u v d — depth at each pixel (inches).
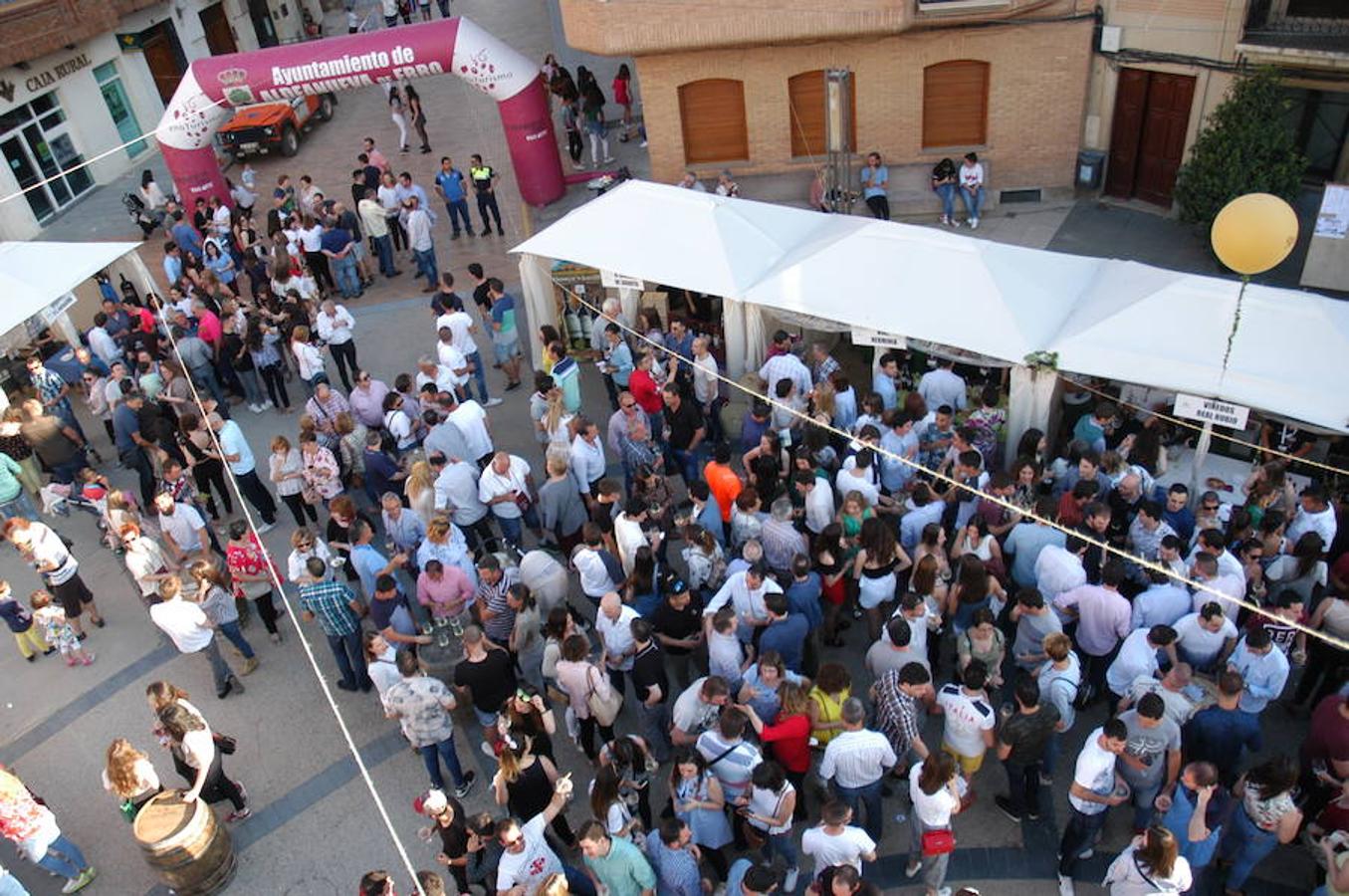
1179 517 350.3
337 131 1045.8
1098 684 331.3
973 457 360.2
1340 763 265.3
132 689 409.7
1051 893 291.7
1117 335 394.3
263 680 402.3
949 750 289.4
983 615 303.3
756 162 740.0
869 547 332.5
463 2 1407.5
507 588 345.7
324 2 1565.0
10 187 888.9
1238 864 271.6
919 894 294.7
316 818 344.8
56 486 502.3
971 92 689.0
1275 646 282.4
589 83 839.7
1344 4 585.6
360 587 437.7
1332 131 615.2
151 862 311.6
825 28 654.5
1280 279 588.7
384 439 471.8
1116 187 699.4
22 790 311.9
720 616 302.2
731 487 376.5
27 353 585.9
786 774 294.7
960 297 431.5
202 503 486.3
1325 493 353.7
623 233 515.5
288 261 620.7
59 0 925.8
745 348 496.1
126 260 636.7
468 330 533.0
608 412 541.0
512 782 278.8
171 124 765.3
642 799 304.0
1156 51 633.0
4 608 412.8
